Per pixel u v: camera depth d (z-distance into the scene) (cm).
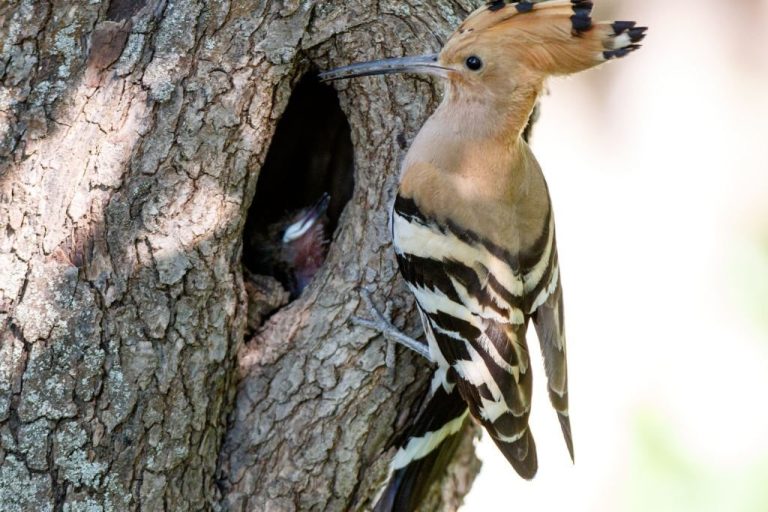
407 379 825
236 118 800
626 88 1333
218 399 805
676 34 1331
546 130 1338
